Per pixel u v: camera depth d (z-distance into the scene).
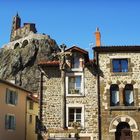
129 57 31.86
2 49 97.81
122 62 32.06
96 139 30.17
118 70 31.88
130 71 31.55
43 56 90.69
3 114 34.78
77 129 30.33
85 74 31.84
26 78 85.38
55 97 31.55
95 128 30.45
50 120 31.00
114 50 32.03
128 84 31.39
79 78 31.95
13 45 96.94
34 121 44.41
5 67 90.19
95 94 31.28
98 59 32.09
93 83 31.58
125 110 30.69
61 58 31.94
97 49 32.16
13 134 36.91
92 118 30.72
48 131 30.62
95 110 30.88
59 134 30.36
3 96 35.03
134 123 30.31
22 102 40.03
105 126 30.48
